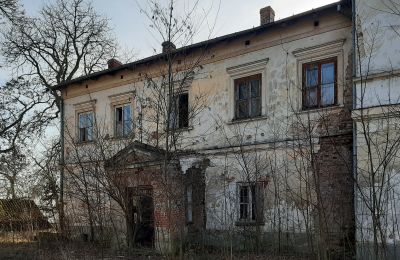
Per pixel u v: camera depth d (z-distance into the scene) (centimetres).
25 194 1845
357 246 1037
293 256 1189
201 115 1590
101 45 2959
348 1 1220
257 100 1471
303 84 1365
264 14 1641
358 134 1088
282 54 1417
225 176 1447
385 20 1089
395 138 1017
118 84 1916
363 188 1041
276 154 1376
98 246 1374
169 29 925
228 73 1544
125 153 1459
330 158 1261
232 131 1503
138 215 1377
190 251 1297
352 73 1187
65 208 1578
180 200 1346
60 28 2836
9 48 2666
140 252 1341
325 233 916
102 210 1378
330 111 1284
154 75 1722
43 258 1255
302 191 1282
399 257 980
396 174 1010
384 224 921
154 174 1379
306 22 1366
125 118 1880
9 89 2736
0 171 2206
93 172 1351
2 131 2720
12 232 1762
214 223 1488
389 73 1057
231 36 1483
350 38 1273
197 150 1574
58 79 2836
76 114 2095
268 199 1371
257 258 1180
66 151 2030
